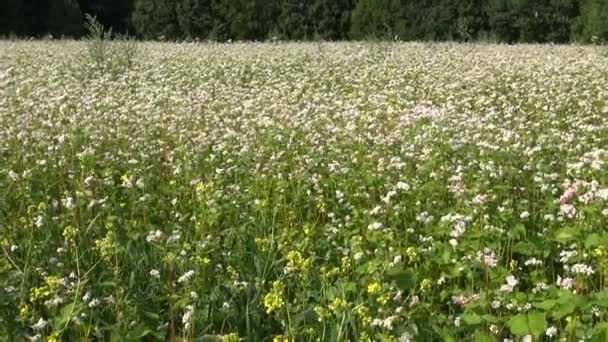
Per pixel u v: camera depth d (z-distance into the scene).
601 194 5.19
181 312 4.50
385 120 10.62
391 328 4.00
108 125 10.20
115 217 5.69
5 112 10.78
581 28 32.59
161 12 35.00
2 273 4.79
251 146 8.94
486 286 4.34
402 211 6.07
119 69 17.70
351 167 7.96
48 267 4.95
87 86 14.89
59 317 4.11
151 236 5.07
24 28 37.72
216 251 5.36
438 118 10.05
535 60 19.47
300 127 9.93
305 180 7.27
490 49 24.05
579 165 7.16
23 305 4.35
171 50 23.64
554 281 4.86
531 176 7.33
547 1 33.31
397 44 25.12
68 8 38.78
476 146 8.45
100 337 4.11
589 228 5.07
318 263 5.34
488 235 5.08
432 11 32.31
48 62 19.17
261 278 4.93
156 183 7.51
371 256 5.29
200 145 8.80
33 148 8.59
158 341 4.31
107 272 4.86
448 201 6.57
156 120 10.56
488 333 3.88
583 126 9.90
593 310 3.96
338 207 6.56
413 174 7.58
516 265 4.94
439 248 4.94
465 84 15.09
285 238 5.47
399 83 15.17
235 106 12.20
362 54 21.53
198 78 16.56
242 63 19.52
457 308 4.55
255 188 7.03
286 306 4.41
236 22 34.19
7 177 7.21
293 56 21.28
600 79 15.28
